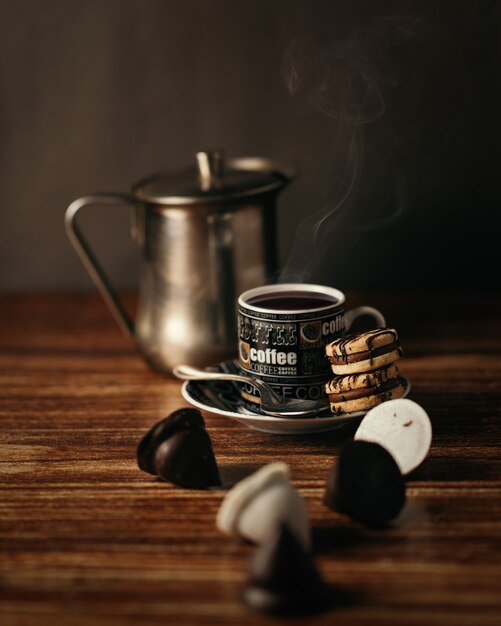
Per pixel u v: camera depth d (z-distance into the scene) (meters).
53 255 1.15
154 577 0.59
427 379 0.86
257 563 0.57
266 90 1.08
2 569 0.60
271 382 0.76
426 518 0.64
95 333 1.01
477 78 1.06
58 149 1.11
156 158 1.11
